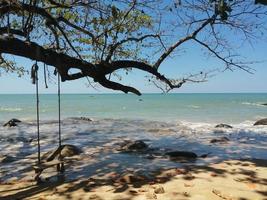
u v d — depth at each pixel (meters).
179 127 25.28
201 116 41.03
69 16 11.30
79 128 24.30
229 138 19.33
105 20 10.50
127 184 9.22
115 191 8.66
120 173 10.70
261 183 9.18
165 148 15.67
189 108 58.81
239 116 40.88
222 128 24.39
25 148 16.50
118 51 11.44
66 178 10.30
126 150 14.93
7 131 23.09
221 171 10.48
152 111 50.81
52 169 11.38
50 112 49.12
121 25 10.45
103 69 9.77
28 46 8.55
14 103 86.44
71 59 9.34
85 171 11.12
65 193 8.71
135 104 75.56
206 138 19.16
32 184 9.80
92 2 9.82
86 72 9.59
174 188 8.73
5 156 13.85
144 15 11.05
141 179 9.54
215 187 8.80
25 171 11.57
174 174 10.19
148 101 97.56
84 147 16.05
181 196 8.16
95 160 12.76
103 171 11.05
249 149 15.23
